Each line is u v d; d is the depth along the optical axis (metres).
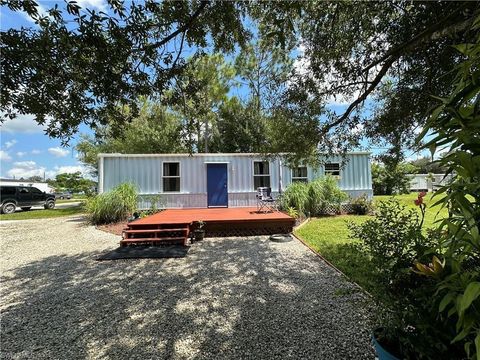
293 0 2.19
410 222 1.79
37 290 3.54
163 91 3.07
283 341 2.23
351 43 3.32
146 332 2.45
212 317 2.69
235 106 17.17
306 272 3.93
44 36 1.99
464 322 0.80
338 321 2.51
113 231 7.57
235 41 3.00
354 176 10.50
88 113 2.63
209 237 6.63
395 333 1.43
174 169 10.26
